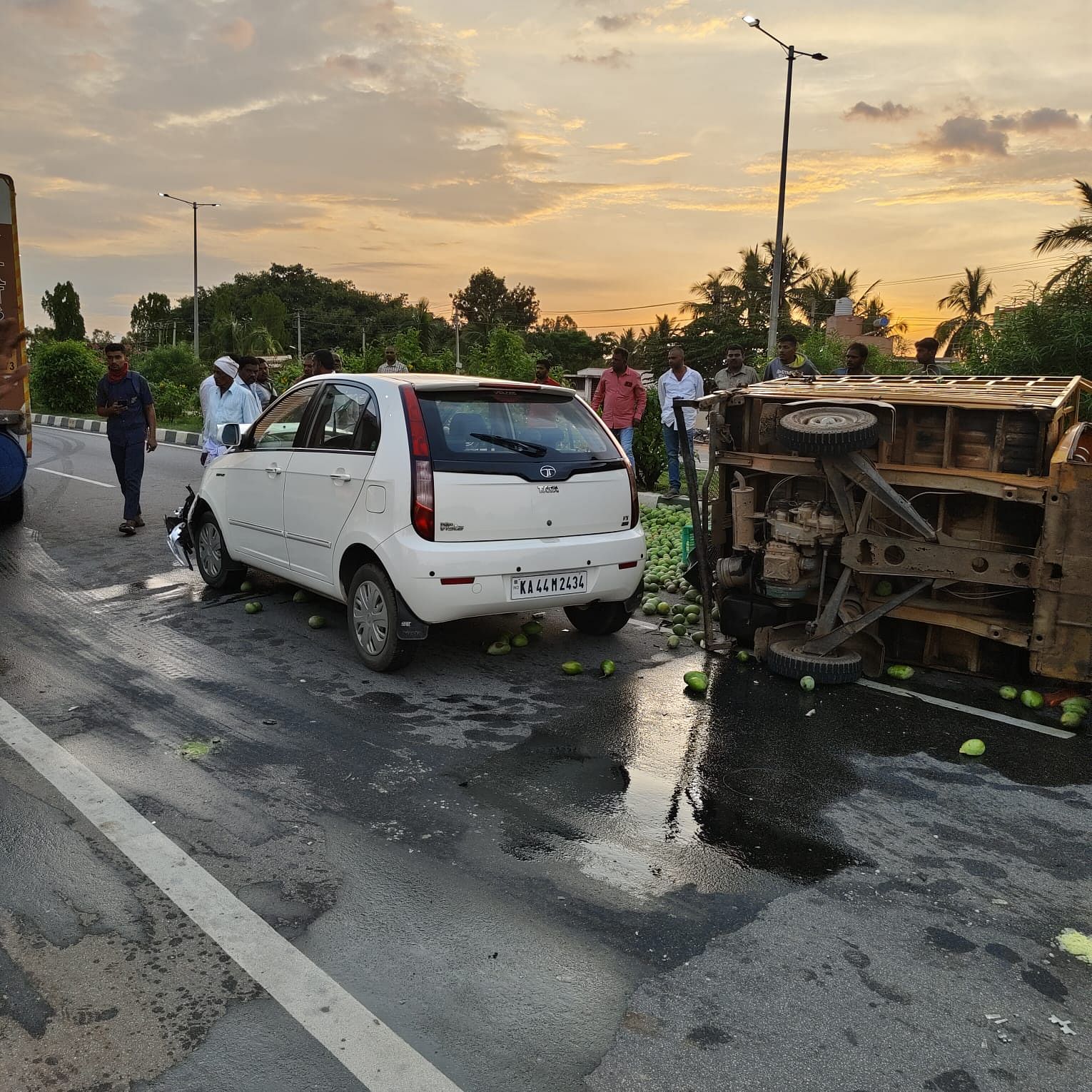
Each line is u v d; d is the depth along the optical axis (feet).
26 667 19.80
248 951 10.36
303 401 22.18
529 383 20.17
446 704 17.98
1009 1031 9.33
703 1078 8.65
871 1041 9.15
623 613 21.93
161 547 32.14
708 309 186.09
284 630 22.70
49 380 103.71
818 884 11.96
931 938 10.85
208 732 16.39
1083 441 20.24
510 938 10.70
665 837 13.08
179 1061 8.74
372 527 18.86
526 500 18.86
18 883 11.60
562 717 17.42
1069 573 16.83
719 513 22.70
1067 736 16.84
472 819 13.48
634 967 10.23
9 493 32.35
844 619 19.63
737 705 18.16
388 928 10.84
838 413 18.57
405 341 108.27
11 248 33.53
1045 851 12.84
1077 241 66.33
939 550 18.08
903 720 17.49
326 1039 9.06
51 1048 8.87
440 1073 8.65
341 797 14.08
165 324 359.25
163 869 11.99
